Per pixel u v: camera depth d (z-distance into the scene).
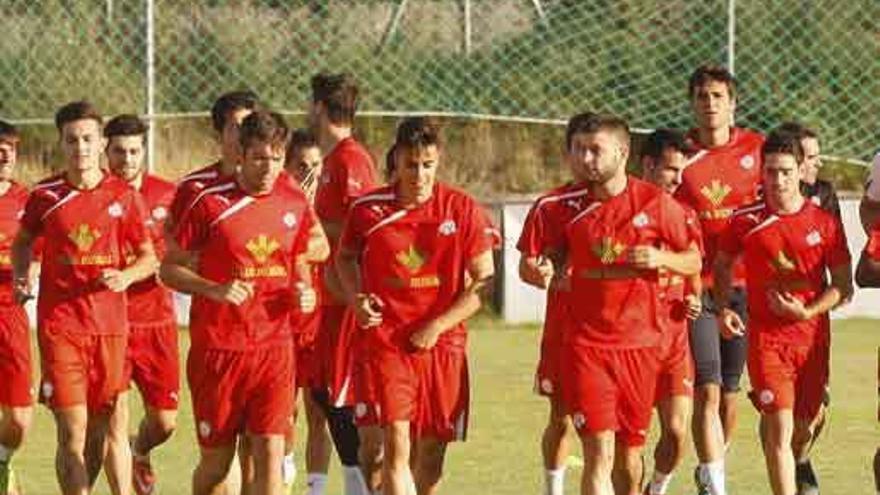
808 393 26.11
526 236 24.05
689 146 27.91
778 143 26.00
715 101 28.44
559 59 54.78
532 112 54.53
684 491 29.30
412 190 23.27
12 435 27.62
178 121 54.91
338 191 27.42
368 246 23.55
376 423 23.69
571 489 29.34
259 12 54.91
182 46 54.09
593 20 54.91
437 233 23.38
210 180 24.16
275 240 23.31
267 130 23.09
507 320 49.94
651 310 23.52
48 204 25.52
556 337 26.19
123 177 27.48
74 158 25.50
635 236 23.45
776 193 25.98
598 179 23.50
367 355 23.62
